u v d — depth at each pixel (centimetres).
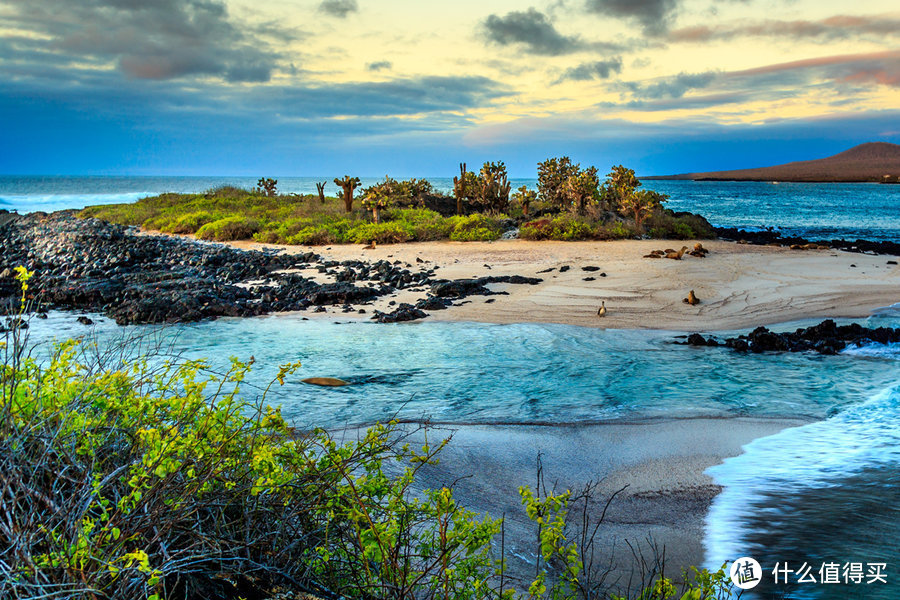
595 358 1009
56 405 270
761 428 700
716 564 420
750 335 1125
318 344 1105
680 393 831
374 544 267
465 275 1772
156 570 207
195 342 1122
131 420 290
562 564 413
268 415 304
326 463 303
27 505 234
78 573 202
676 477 577
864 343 1077
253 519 280
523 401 798
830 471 577
